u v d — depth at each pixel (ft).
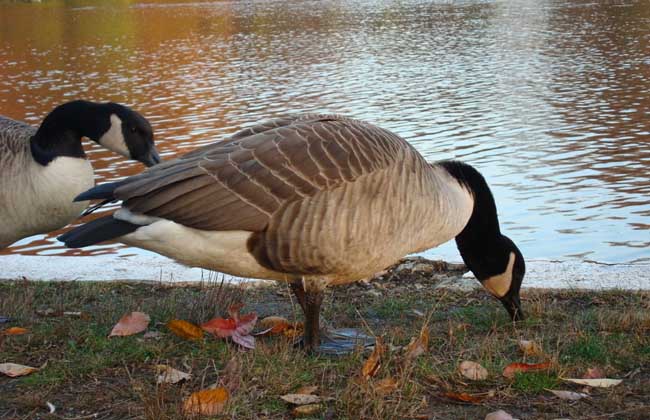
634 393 5.39
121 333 6.19
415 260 7.84
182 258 5.70
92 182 6.97
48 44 37.35
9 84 24.73
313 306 5.94
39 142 6.78
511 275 6.44
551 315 6.56
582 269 7.47
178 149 15.12
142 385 5.44
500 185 12.12
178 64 29.22
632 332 6.21
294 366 5.65
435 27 40.27
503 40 33.30
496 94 20.54
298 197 5.55
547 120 16.88
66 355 5.90
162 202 5.49
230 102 20.54
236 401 5.22
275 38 38.24
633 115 17.02
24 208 6.74
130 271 7.67
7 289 7.28
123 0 71.00
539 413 5.21
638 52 27.32
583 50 28.71
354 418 5.11
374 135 5.82
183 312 6.56
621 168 12.82
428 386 5.49
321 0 67.10
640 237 9.71
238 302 6.79
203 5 64.54
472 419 5.15
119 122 6.87
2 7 63.72
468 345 6.04
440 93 21.04
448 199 6.06
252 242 5.62
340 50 32.32
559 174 12.61
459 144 14.90
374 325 6.57
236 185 5.53
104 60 30.86
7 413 5.27
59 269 7.72
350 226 5.61
